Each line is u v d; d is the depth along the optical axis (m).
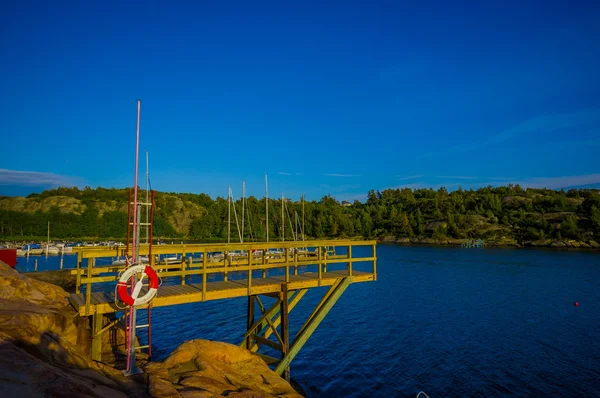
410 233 131.12
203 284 13.62
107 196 155.12
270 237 109.88
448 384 17.39
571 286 42.88
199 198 168.88
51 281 28.05
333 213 148.00
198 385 10.20
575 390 16.72
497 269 58.66
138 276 10.95
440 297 37.50
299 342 15.57
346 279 17.16
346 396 16.19
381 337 24.38
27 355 7.31
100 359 11.55
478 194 166.25
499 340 23.72
